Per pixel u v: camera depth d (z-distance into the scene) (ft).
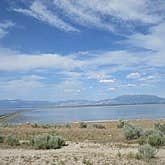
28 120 279.69
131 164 52.31
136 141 90.63
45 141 75.97
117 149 72.74
